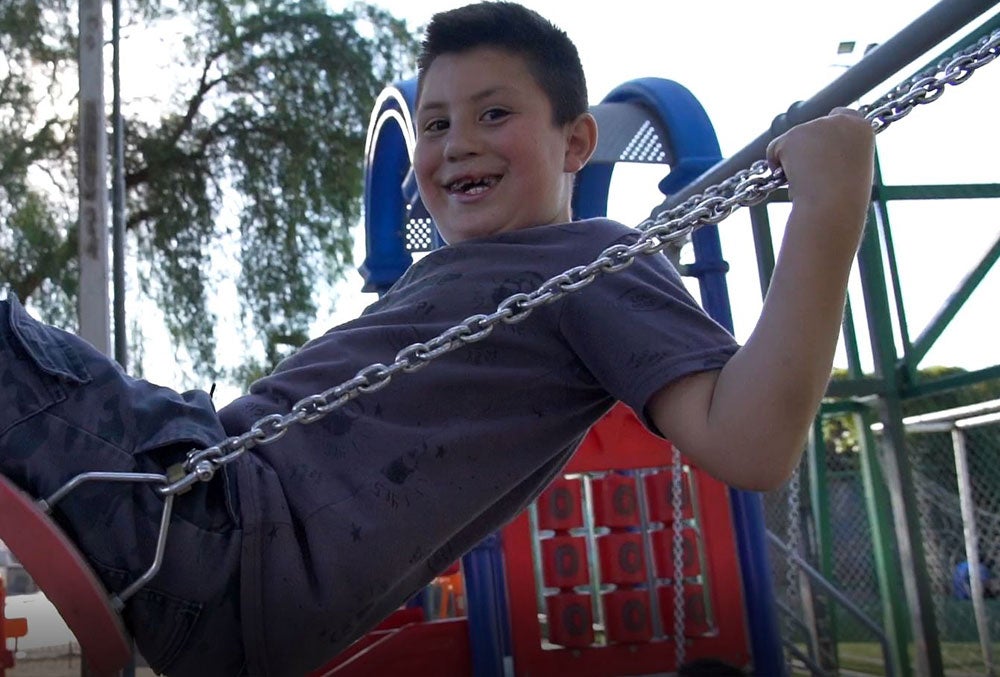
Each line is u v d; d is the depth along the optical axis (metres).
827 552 3.71
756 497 2.98
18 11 11.27
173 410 1.04
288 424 0.99
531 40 1.29
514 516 1.26
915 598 3.28
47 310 10.96
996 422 3.43
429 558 1.19
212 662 1.04
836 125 0.99
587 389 1.14
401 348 1.14
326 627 1.03
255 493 1.02
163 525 0.97
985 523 3.59
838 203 0.96
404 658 2.87
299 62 12.05
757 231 3.54
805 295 0.94
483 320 1.00
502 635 2.93
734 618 2.90
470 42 1.28
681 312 1.08
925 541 3.75
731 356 1.02
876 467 3.64
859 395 3.46
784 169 1.00
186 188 11.81
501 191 1.24
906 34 1.94
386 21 12.41
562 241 1.18
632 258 0.99
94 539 0.97
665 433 1.04
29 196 11.14
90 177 5.64
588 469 2.95
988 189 3.53
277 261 11.58
